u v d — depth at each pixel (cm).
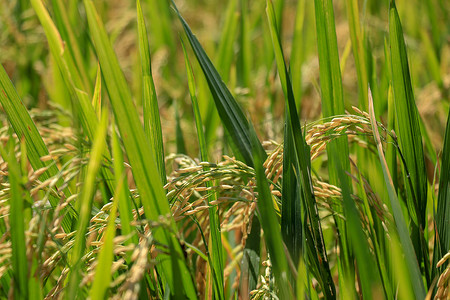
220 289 98
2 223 97
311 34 202
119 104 87
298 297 84
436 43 167
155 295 94
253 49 223
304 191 93
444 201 95
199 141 102
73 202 98
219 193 100
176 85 194
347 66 184
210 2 301
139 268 82
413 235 98
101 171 101
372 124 94
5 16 175
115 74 86
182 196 95
